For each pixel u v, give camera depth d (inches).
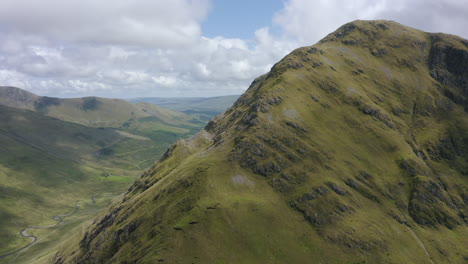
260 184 5290.4
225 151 5890.8
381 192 5905.5
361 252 4554.6
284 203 5068.9
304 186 5334.6
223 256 4052.7
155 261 3914.9
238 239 4274.1
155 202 5265.8
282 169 5551.2
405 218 5620.1
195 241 4126.5
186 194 4958.2
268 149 5792.3
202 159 5866.1
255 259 4136.3
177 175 5639.8
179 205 4793.3
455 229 5797.2
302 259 4293.8
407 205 5915.4
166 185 5502.0
